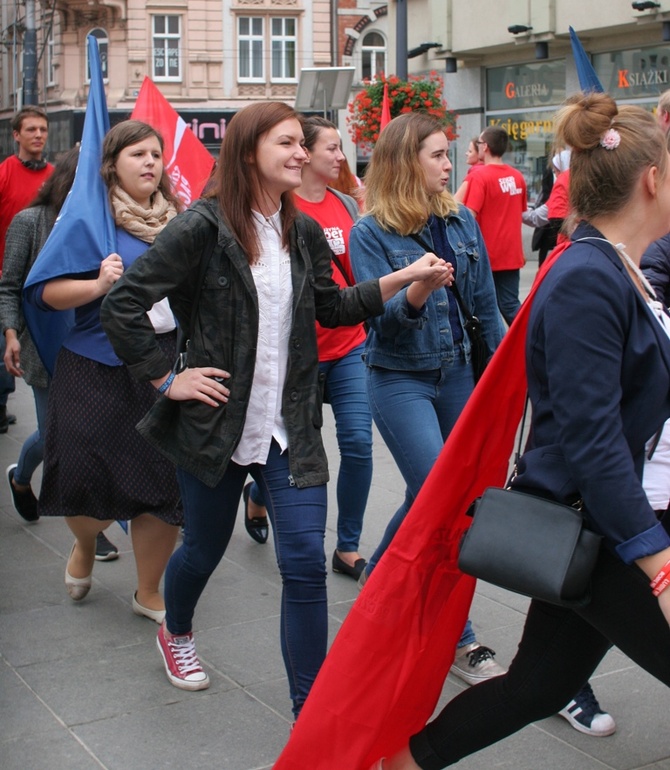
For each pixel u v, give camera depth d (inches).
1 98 1807.3
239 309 117.3
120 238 155.3
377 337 147.0
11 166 268.8
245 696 139.1
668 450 90.7
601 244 87.8
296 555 118.6
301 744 101.3
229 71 1513.3
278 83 1519.4
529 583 85.9
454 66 772.6
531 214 340.5
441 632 102.4
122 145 154.7
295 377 120.5
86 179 154.7
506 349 94.1
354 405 177.0
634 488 83.6
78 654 151.5
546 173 404.5
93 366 154.5
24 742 127.3
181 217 117.5
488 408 96.7
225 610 167.8
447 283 130.0
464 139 791.1
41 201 191.8
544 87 725.9
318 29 1508.4
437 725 99.7
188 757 124.2
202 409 118.1
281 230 120.7
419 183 146.3
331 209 189.3
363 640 99.9
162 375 118.8
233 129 117.3
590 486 84.0
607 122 89.2
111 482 155.0
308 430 121.3
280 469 120.3
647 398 87.1
